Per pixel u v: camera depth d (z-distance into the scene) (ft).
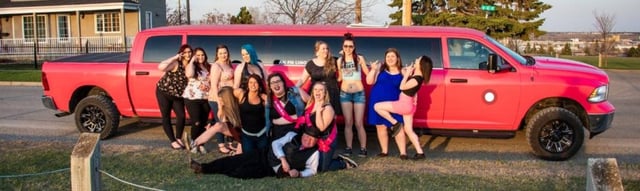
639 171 21.39
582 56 132.36
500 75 25.27
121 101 29.22
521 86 25.12
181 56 25.31
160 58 28.35
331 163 21.27
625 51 147.02
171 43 28.22
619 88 59.72
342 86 24.41
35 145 26.32
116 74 28.99
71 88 29.99
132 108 29.17
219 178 20.25
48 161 23.00
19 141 27.48
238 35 27.40
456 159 24.14
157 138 30.19
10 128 33.55
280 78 21.91
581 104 25.16
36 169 21.84
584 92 25.02
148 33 28.66
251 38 27.25
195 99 25.16
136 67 28.60
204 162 22.58
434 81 25.61
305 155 20.52
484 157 25.76
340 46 26.40
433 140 29.63
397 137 23.90
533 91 25.11
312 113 20.59
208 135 23.90
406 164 22.80
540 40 171.83
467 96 25.49
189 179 20.18
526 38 115.96
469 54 25.72
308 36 26.78
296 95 21.86
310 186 19.16
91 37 110.52
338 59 24.59
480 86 25.35
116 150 25.02
